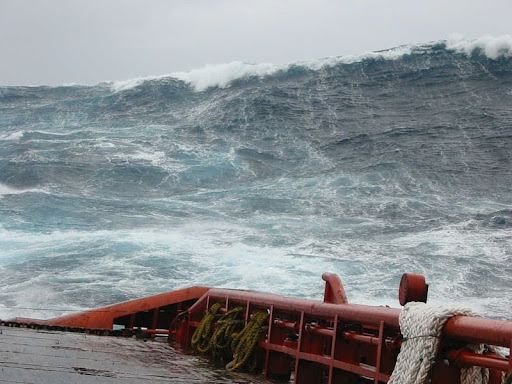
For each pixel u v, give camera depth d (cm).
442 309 504
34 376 667
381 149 5384
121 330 1213
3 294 2164
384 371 612
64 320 1230
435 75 6819
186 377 789
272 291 2264
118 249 2820
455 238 3091
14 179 4812
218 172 5034
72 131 6384
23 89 7912
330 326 774
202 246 2922
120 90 7588
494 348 510
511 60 6844
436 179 4619
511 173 4722
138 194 4488
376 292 2214
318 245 2970
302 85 6950
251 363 893
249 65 7438
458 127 5738
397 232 3262
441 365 511
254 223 3525
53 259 2644
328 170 4972
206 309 1105
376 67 7106
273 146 5672
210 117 6506
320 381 775
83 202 4122
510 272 2508
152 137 6016
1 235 3164
